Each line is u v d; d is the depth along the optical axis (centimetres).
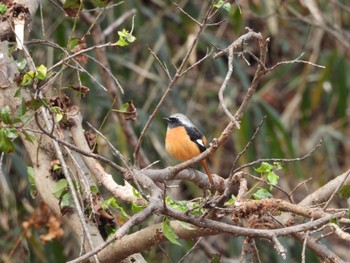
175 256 1258
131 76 1430
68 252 1280
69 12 764
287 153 1486
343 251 1523
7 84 746
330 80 1577
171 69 1359
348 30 1700
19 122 685
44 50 1264
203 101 1574
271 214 674
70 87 766
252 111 1484
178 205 688
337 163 1722
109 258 716
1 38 750
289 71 1764
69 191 736
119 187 716
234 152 1616
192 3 1416
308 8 1412
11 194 1180
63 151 757
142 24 1362
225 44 1462
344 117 1565
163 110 1382
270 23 1410
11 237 1222
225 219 829
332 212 686
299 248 1252
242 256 674
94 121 1316
